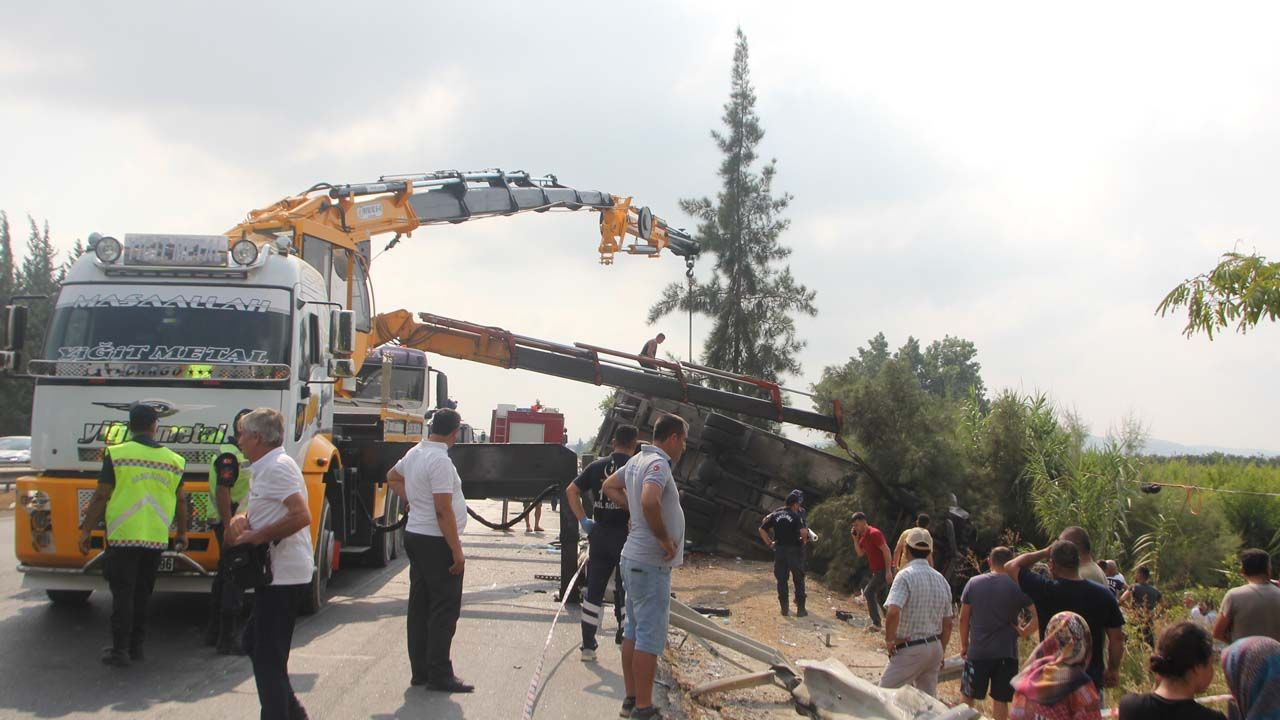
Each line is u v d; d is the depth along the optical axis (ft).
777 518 44.21
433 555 21.91
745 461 61.26
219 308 28.40
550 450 35.04
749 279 95.61
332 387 34.65
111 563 23.34
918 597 23.21
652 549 19.99
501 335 49.55
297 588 17.07
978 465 57.98
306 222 37.60
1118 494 52.26
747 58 98.58
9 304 28.30
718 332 94.53
